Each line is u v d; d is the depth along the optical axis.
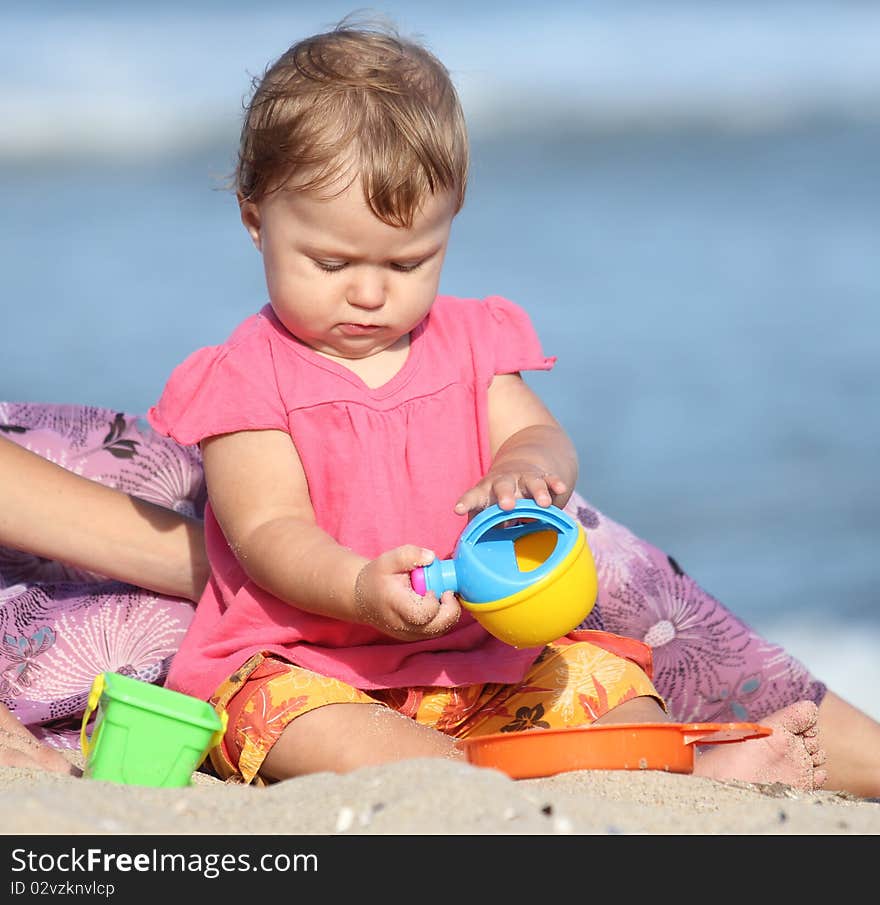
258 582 10.91
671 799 8.73
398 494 11.29
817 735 12.05
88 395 29.55
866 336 35.12
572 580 9.61
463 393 11.77
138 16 77.75
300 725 10.45
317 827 7.70
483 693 11.41
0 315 35.50
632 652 11.93
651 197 53.34
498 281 39.69
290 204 10.66
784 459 28.70
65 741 11.89
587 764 9.27
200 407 11.34
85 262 41.62
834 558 25.14
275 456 11.20
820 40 81.94
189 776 9.55
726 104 73.69
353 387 11.38
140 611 12.66
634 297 38.38
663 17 82.69
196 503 13.97
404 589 9.66
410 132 10.54
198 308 36.06
